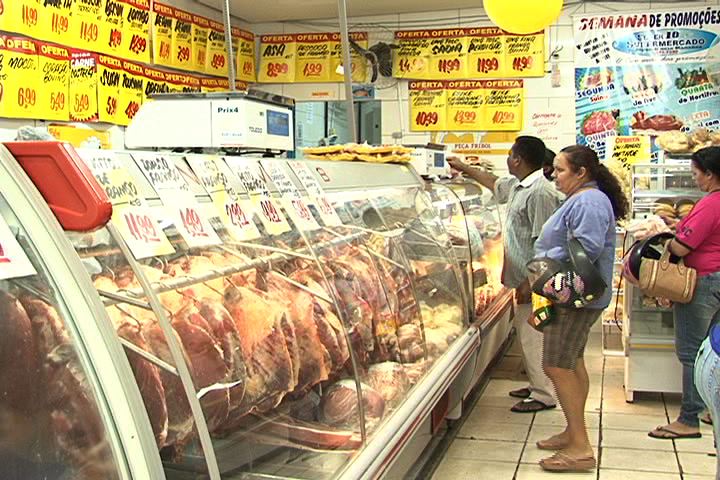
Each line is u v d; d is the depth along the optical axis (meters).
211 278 1.86
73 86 5.36
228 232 2.02
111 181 1.57
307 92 8.30
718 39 7.18
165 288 1.70
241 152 3.34
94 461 1.20
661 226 4.30
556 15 5.02
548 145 7.73
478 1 7.45
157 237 1.64
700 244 3.97
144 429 1.21
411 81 8.05
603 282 3.52
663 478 3.65
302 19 8.21
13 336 1.21
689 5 7.22
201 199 1.94
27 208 1.21
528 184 4.43
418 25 7.97
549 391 4.66
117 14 5.78
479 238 4.89
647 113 7.41
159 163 1.81
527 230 4.43
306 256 2.38
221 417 1.75
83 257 1.35
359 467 2.10
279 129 3.43
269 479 1.90
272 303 2.05
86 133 5.58
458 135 7.96
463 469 3.77
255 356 1.92
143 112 3.23
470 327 3.98
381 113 8.19
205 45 7.13
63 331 1.22
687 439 4.16
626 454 3.96
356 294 2.60
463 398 4.28
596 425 4.42
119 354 1.23
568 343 3.70
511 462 3.86
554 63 7.63
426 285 3.51
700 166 3.98
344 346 2.35
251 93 3.19
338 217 2.78
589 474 3.70
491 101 7.84
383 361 2.72
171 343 1.46
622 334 6.07
